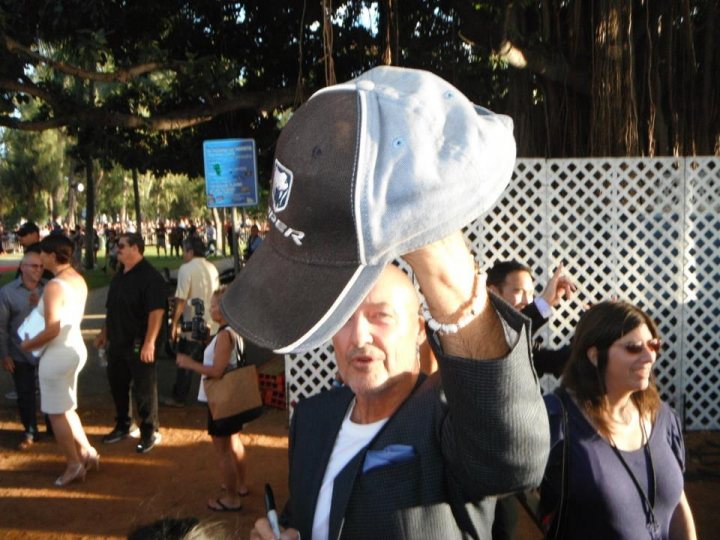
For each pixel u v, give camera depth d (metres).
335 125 1.17
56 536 5.50
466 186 1.11
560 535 2.54
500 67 11.98
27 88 11.20
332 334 1.12
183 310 8.91
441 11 11.82
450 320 1.25
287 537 1.86
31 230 8.88
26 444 7.64
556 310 7.76
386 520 1.75
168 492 6.35
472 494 1.63
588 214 7.71
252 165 8.94
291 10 12.11
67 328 6.36
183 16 12.66
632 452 2.52
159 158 14.28
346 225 1.12
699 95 8.95
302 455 2.03
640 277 7.73
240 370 5.64
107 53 12.72
